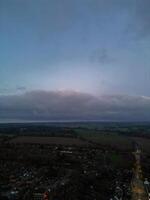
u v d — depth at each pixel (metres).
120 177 187.88
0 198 127.25
